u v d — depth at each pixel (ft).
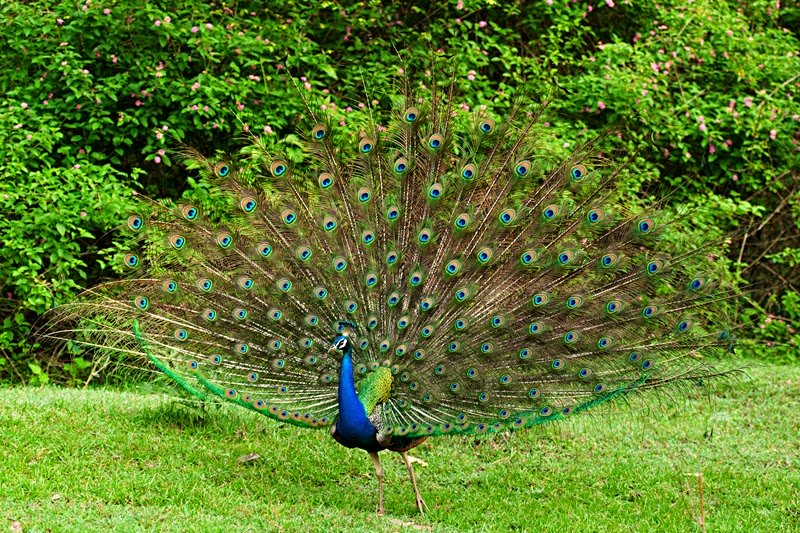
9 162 43.47
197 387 29.94
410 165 30.22
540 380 28.76
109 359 35.47
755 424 40.01
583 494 32.12
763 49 61.16
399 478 33.14
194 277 29.45
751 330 52.95
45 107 46.03
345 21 53.52
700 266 31.17
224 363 29.14
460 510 29.99
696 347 29.30
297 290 28.99
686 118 55.31
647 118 53.52
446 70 35.55
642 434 38.42
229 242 29.43
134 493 27.94
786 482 33.30
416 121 30.71
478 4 54.54
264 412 28.32
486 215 29.58
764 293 59.00
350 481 32.53
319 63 50.16
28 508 25.79
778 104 57.00
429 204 29.66
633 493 32.35
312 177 31.07
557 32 55.88
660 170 57.67
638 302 29.53
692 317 29.25
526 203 29.96
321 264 29.19
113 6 46.60
